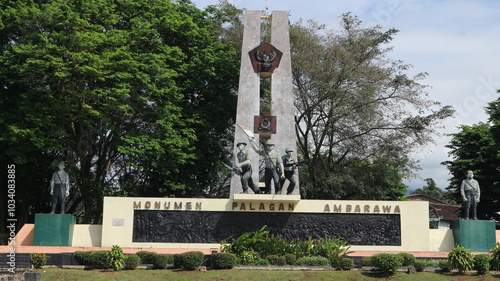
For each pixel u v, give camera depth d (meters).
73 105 35.69
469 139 47.16
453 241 31.55
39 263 24.48
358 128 44.41
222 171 43.50
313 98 44.28
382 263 24.31
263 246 26.80
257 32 37.25
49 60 34.09
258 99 36.06
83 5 36.47
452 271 25.27
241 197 30.33
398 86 43.38
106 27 38.91
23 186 39.41
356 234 30.73
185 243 30.30
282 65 36.72
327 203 31.05
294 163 31.14
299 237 30.56
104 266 24.45
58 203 30.58
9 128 34.34
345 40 45.16
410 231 30.88
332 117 44.34
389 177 46.38
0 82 36.75
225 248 26.81
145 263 25.41
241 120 35.69
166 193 42.56
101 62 34.72
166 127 37.28
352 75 42.62
